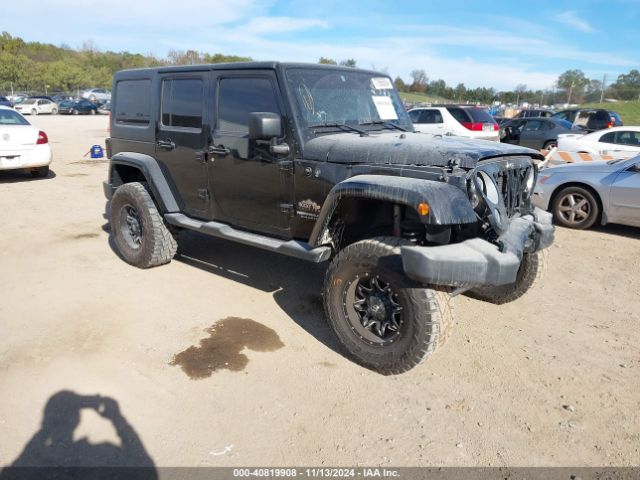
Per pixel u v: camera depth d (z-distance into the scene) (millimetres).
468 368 3715
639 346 4062
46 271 5395
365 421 3125
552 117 17672
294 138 3953
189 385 3434
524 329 4320
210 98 4527
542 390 3471
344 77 4434
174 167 5051
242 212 4527
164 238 5352
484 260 3156
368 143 3689
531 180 3990
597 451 2914
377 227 3953
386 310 3482
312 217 3975
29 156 10367
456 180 3271
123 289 4961
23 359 3670
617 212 7168
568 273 5668
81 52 102812
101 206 8438
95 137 20984
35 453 2803
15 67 72312
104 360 3691
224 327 4242
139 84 5336
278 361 3750
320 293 4984
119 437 2938
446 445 2939
